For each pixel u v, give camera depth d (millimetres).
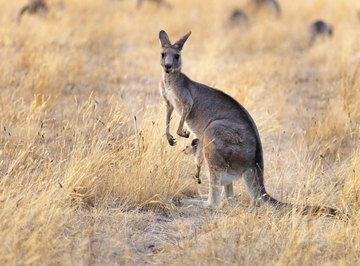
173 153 24266
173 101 23484
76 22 52500
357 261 18359
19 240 17812
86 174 22312
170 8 62094
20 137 26344
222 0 66812
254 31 54094
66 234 19547
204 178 24844
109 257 18516
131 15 58812
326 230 20406
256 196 22016
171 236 20234
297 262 17828
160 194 22609
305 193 22812
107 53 45969
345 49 43938
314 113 34031
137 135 24578
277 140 30000
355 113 32094
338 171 25141
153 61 44750
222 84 34125
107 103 31797
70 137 27062
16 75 36219
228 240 19234
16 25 47594
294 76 42375
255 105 32688
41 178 21547
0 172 23344
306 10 64625
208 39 50688
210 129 22250
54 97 32500
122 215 21078
